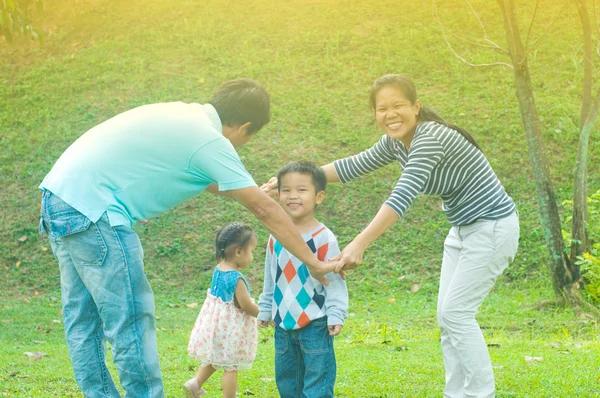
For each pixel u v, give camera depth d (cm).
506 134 1085
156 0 1502
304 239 363
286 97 1210
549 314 764
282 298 362
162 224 1045
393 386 453
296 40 1337
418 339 672
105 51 1380
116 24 1458
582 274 794
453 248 385
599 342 619
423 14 1357
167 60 1328
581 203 791
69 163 312
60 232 305
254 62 1294
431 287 896
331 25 1362
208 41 1361
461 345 368
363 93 1203
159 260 997
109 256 303
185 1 1487
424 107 379
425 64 1239
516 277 908
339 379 476
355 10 1392
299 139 1128
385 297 888
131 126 314
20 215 1075
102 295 306
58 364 570
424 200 1042
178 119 315
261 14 1416
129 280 305
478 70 1211
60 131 1202
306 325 357
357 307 851
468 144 365
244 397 446
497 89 1170
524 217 979
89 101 1259
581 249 788
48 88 1309
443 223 1002
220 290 416
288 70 1268
